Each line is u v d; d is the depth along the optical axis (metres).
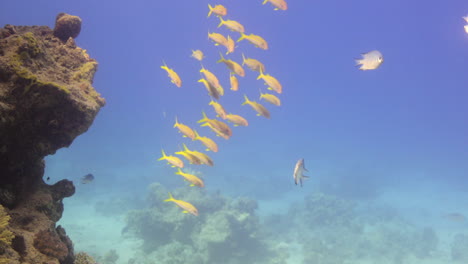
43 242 3.71
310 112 99.44
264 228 15.42
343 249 14.27
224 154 40.94
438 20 114.12
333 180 29.22
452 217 15.17
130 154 40.16
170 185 23.95
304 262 12.94
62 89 3.88
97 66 5.52
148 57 131.75
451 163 39.69
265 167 34.91
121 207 19.28
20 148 4.07
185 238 13.27
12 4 103.62
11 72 3.69
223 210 12.95
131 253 13.47
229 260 11.73
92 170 29.66
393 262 13.34
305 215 18.67
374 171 32.97
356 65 5.66
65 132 4.16
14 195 4.27
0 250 2.96
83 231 15.57
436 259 13.83
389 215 19.42
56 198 4.88
